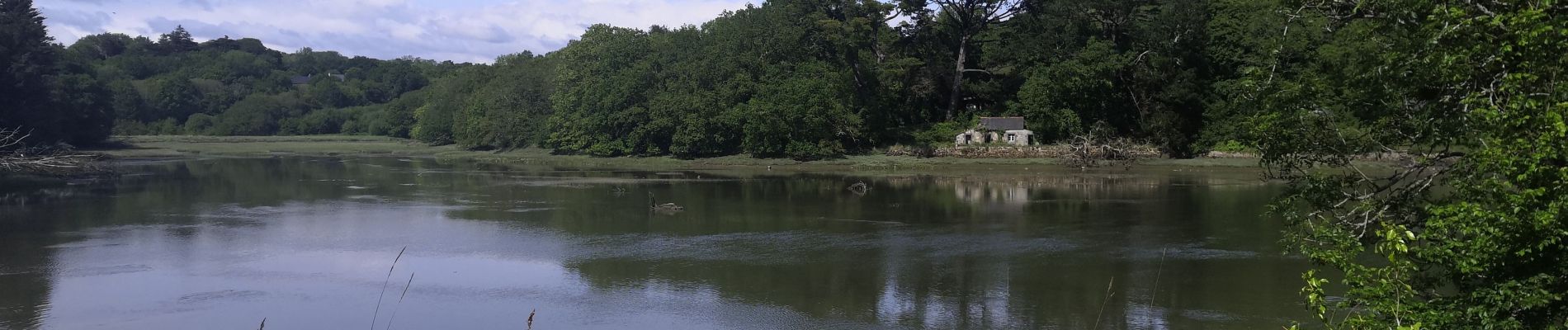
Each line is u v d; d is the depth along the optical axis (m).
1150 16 95.50
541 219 46.22
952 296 28.44
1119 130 97.69
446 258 34.84
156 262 33.84
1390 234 13.85
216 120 175.88
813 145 93.75
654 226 43.69
